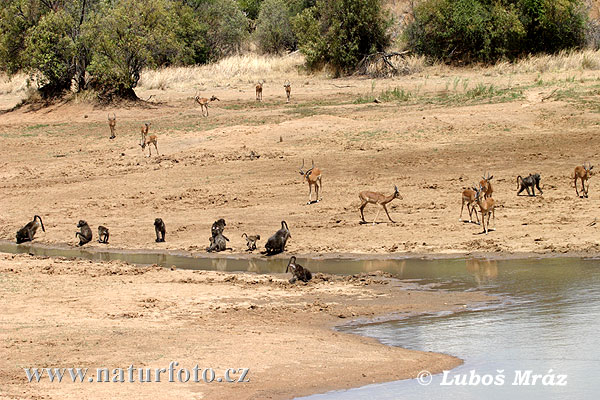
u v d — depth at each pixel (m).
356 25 84.94
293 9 110.94
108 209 38.91
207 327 18.88
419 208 34.41
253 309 20.81
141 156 49.62
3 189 44.78
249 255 28.91
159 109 66.25
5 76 88.38
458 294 21.77
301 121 52.69
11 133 59.97
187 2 104.94
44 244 33.28
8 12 69.69
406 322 19.17
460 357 16.36
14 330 18.56
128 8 68.56
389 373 15.34
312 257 28.00
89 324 19.19
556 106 52.25
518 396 14.12
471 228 30.38
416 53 86.50
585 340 17.20
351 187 39.22
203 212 36.69
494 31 82.19
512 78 69.50
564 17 84.00
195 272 25.89
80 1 71.88
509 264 25.20
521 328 18.23
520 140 46.09
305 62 89.81
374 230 31.09
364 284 23.48
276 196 38.53
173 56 93.88
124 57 67.75
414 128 49.81
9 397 13.73
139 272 26.16
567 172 39.41
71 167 48.56
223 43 106.50
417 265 25.83
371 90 70.00
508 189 36.84
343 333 18.38
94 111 65.88
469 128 49.28
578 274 23.34
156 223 31.77
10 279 25.05
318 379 14.95
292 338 17.69
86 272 26.27
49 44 68.31
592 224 29.67
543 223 30.42
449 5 84.81
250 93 73.62
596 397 13.98
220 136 51.28
